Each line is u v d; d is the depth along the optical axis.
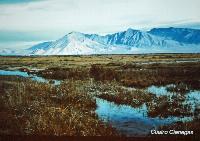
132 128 13.38
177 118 14.69
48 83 23.44
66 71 29.72
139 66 35.31
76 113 14.26
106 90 20.67
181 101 17.38
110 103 17.52
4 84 22.12
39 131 12.69
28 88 20.31
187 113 15.20
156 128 13.29
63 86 20.69
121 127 13.48
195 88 21.39
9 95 17.86
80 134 12.57
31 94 18.33
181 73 27.27
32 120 13.37
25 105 15.70
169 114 15.20
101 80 25.52
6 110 15.34
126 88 21.77
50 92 19.22
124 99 17.75
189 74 26.83
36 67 40.81
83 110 15.52
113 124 13.77
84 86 22.12
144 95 18.53
